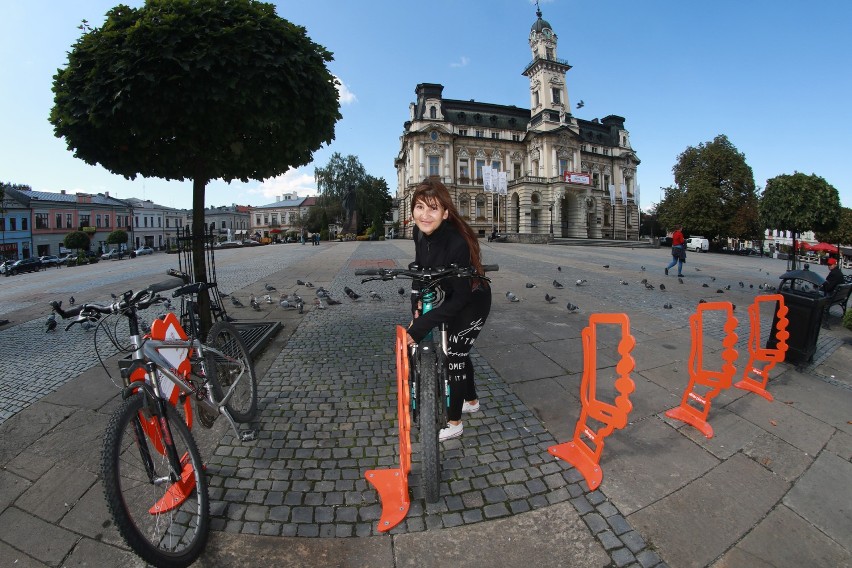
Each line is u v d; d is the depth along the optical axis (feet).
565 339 18.20
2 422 10.59
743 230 127.24
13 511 7.58
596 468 8.55
